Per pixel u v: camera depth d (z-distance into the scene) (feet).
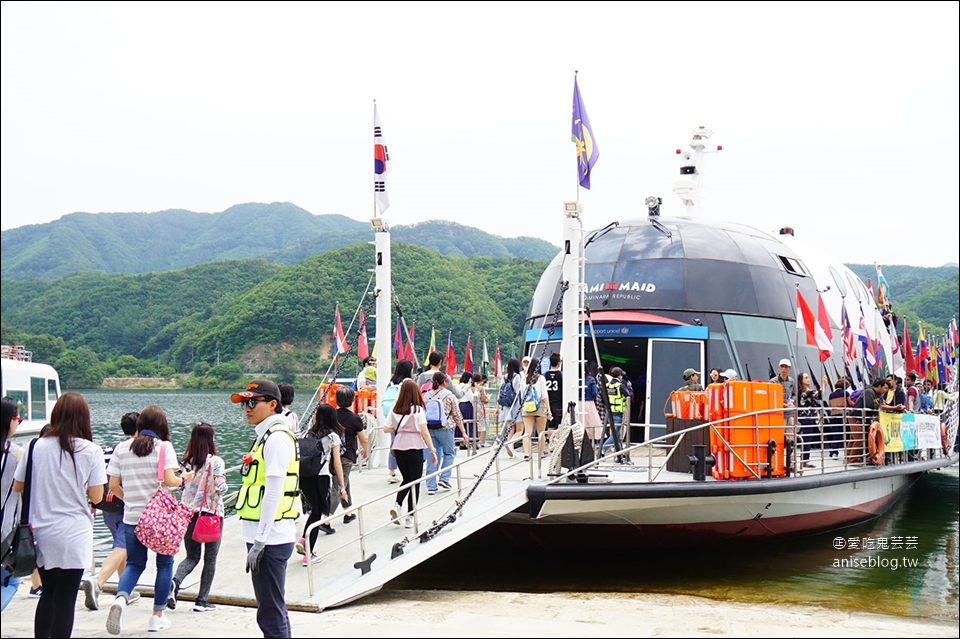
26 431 77.30
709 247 53.57
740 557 42.65
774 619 26.73
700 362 50.21
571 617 26.78
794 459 40.98
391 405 40.98
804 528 45.24
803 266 58.85
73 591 21.40
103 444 124.88
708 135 66.18
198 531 26.81
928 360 99.50
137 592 29.43
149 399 258.78
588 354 52.47
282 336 287.69
